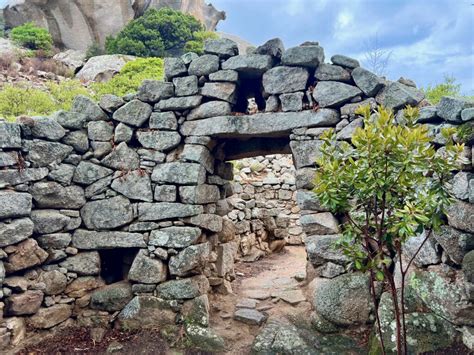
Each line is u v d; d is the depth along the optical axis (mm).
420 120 3484
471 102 3152
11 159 3527
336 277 3732
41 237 3758
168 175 4016
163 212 3984
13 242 3428
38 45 11859
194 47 12414
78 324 3877
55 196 3838
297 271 6266
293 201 8805
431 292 3230
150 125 4133
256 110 4664
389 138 2168
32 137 3736
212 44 4070
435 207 2250
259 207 8102
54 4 13398
